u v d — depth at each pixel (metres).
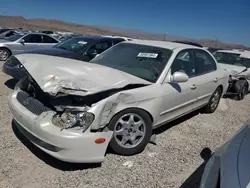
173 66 4.20
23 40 12.12
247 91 8.56
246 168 1.94
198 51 5.11
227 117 6.00
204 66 5.27
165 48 4.46
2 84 6.96
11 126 4.21
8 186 2.81
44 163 3.28
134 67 4.23
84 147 2.96
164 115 4.02
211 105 5.82
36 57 3.80
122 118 3.45
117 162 3.46
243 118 6.15
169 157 3.75
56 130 2.93
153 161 3.59
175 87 4.11
